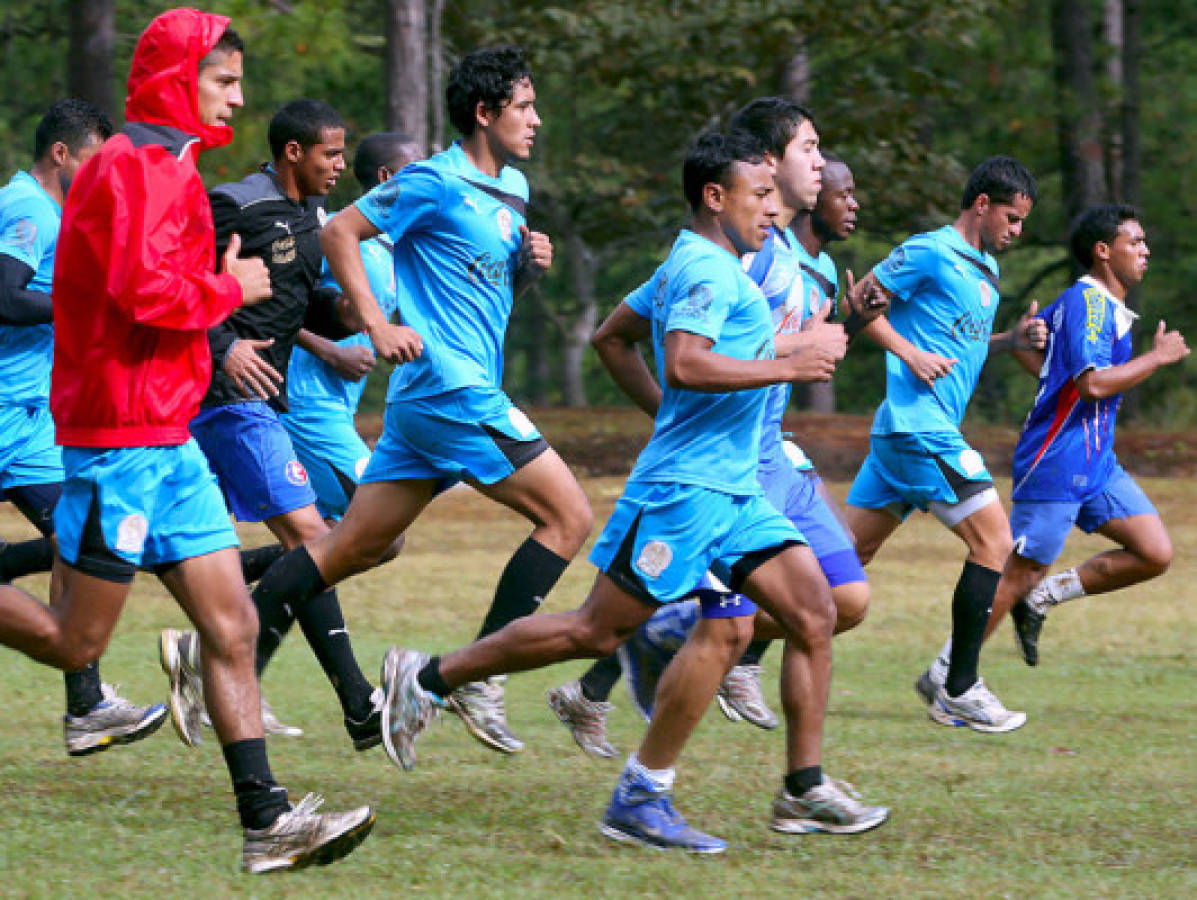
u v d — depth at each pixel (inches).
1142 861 559.5
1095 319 883.4
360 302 648.4
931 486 829.2
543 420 2716.5
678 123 2751.0
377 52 2278.5
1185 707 880.3
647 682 699.4
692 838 561.0
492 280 676.7
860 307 642.2
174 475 508.7
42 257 735.7
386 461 681.6
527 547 671.1
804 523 722.8
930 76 2608.3
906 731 807.7
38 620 512.7
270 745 735.1
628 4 2385.6
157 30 514.6
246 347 708.0
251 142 1791.3
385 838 563.2
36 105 2186.3
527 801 631.2
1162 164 3127.5
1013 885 521.7
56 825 560.1
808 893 507.8
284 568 681.0
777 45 2477.9
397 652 586.9
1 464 771.4
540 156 2940.5
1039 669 995.9
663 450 562.6
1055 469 895.7
